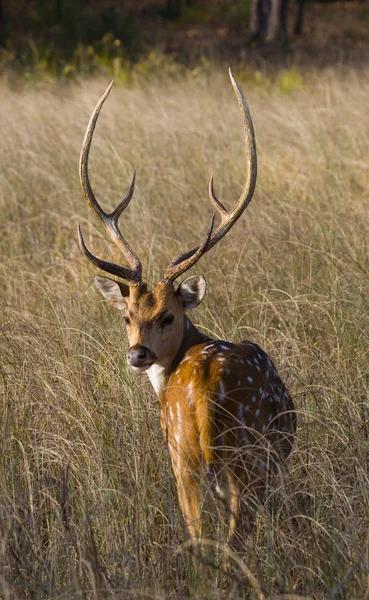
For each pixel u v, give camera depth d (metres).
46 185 38.22
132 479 16.59
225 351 15.59
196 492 14.78
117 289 17.28
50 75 72.00
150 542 15.40
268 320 22.58
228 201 32.69
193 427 14.69
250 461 14.82
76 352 21.05
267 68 75.00
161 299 16.56
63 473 16.31
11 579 14.25
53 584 14.43
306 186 33.28
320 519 15.66
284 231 28.08
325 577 14.15
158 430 18.36
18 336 21.69
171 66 72.31
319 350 20.23
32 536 15.32
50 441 17.91
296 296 22.69
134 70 69.94
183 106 51.69
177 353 16.80
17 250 30.03
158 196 33.56
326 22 114.06
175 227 29.78
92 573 13.63
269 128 44.66
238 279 24.48
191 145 41.53
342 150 38.00
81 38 92.50
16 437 18.50
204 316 21.92
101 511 15.78
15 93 62.59
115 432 18.11
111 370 19.98
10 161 40.75
